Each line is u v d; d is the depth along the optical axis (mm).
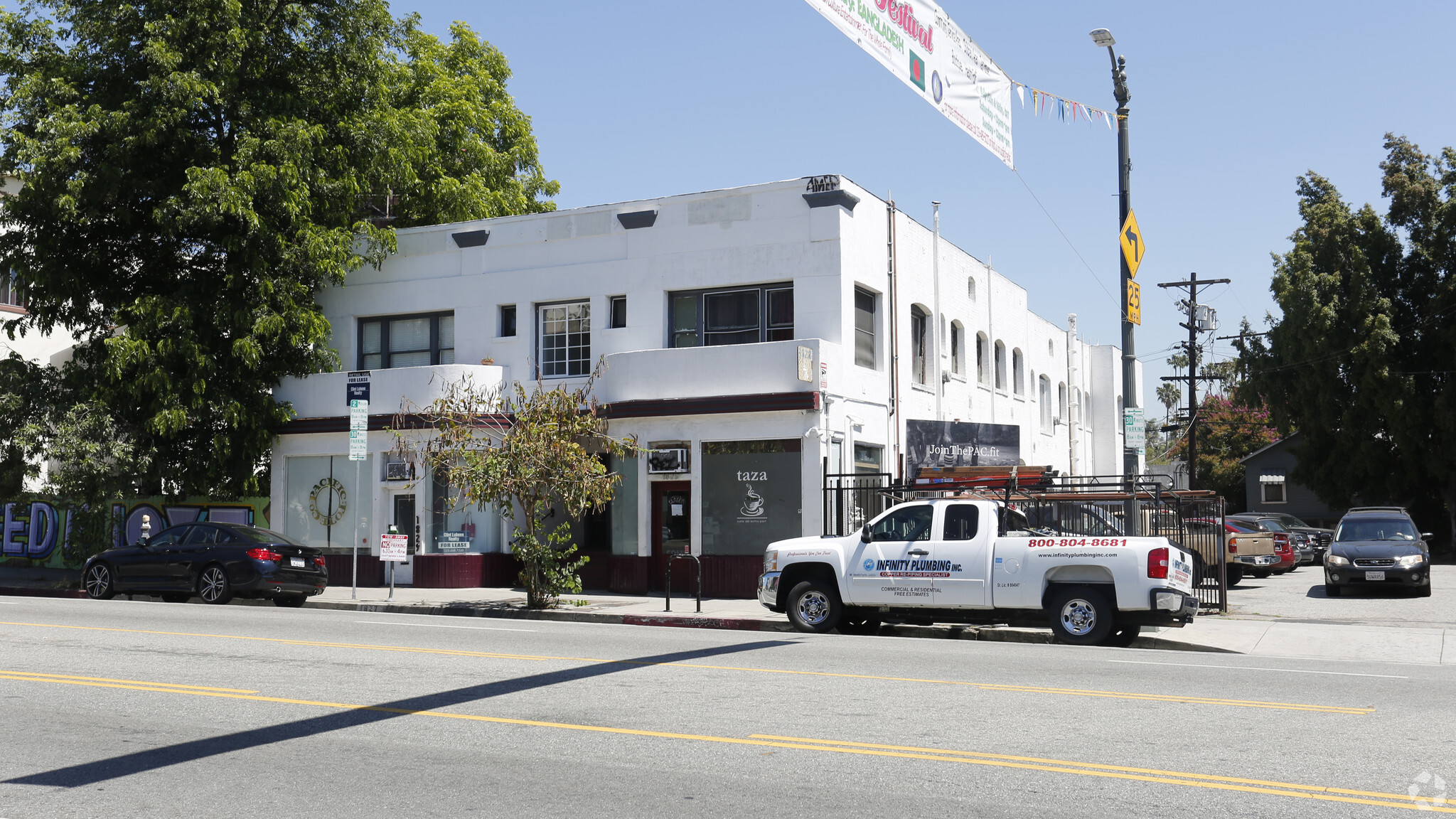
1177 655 13195
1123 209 18906
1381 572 22672
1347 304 40219
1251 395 43031
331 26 25234
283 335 24859
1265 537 27906
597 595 22047
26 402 24328
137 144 23141
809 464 21125
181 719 8648
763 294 22969
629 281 23781
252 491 25297
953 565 15180
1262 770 6938
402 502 24453
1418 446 38750
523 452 19391
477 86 32344
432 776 6883
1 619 15758
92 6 23766
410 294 25875
